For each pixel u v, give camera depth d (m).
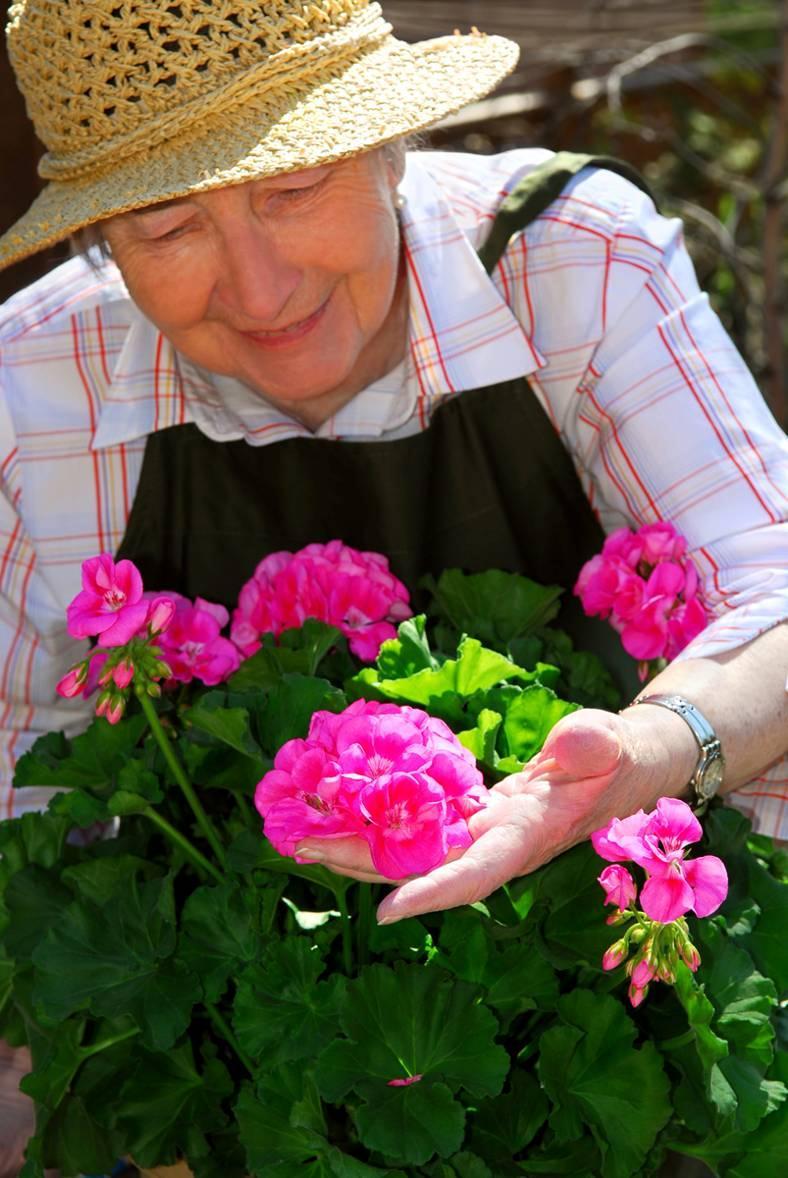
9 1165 1.51
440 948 1.27
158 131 1.32
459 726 1.32
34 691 1.75
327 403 1.64
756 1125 1.19
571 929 1.26
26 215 1.43
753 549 1.49
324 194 1.36
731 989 1.24
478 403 1.61
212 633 1.47
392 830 1.04
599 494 1.75
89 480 1.69
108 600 1.26
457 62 1.43
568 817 1.12
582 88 4.29
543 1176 1.25
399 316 1.62
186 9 1.30
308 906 1.38
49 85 1.36
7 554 1.73
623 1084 1.22
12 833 1.44
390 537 1.65
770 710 1.36
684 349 1.55
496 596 1.58
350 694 1.35
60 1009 1.28
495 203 1.63
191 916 1.30
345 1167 1.16
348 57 1.37
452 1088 1.19
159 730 1.30
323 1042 1.21
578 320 1.58
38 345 1.68
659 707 1.31
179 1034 1.25
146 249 1.38
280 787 1.10
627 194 1.62
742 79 4.80
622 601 1.53
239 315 1.41
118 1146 1.36
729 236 3.96
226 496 1.66
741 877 1.35
